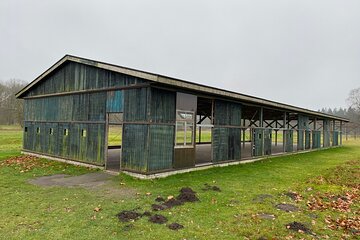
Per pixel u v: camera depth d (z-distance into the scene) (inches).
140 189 286.5
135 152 345.7
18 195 259.3
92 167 409.1
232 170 428.5
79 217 202.4
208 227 189.9
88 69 430.9
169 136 365.1
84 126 432.1
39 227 183.0
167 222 197.0
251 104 549.3
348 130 1882.4
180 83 341.7
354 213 231.8
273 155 628.1
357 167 491.8
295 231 187.8
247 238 173.9
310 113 757.3
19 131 1332.4
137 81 349.4
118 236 171.3
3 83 1756.9
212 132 444.8
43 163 448.8
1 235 169.6
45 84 525.7
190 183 322.3
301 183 345.4
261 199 264.7
